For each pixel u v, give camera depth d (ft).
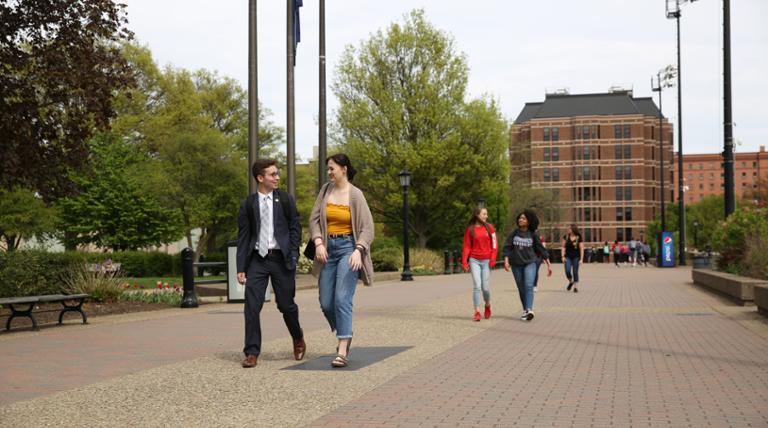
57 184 55.88
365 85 150.20
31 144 52.06
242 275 25.94
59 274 56.08
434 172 147.13
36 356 28.66
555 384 22.16
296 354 27.25
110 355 28.84
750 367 25.04
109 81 54.29
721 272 70.95
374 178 151.23
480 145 150.71
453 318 43.42
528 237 42.39
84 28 53.47
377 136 149.48
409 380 22.91
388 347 30.68
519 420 17.46
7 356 28.68
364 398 20.17
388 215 157.69
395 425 17.02
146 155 162.40
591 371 24.49
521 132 390.63
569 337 33.94
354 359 27.32
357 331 36.65
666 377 23.25
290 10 73.46
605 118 377.30
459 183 151.33
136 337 34.94
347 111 149.07
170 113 172.35
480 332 36.11
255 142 61.16
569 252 70.44
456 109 150.92
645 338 33.37
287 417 17.94
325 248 25.94
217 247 180.55
